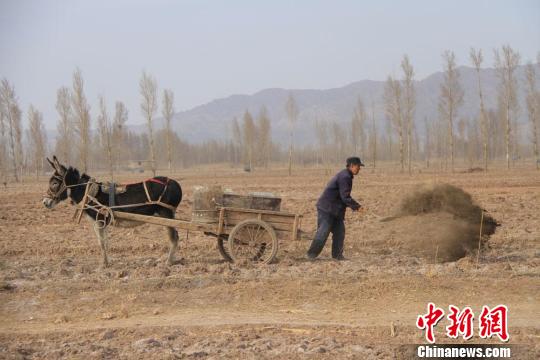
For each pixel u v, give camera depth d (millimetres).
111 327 8336
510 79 51281
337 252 12117
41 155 67812
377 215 18797
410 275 10312
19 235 16281
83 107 51156
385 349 7238
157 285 9977
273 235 11422
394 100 54219
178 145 110562
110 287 10047
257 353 7125
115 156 71375
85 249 13883
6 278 10766
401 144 53594
